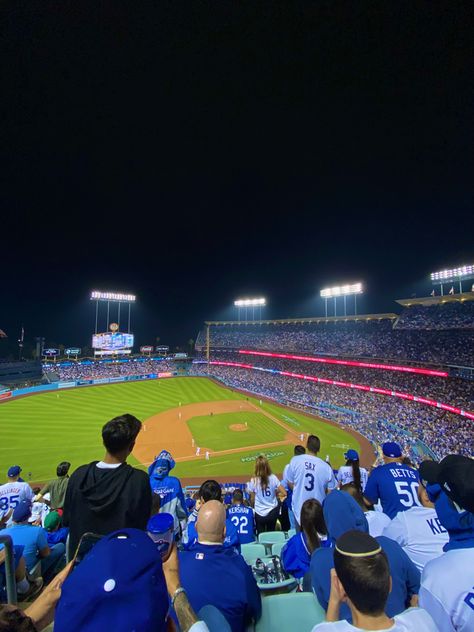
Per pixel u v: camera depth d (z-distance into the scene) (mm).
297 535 5258
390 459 5645
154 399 58094
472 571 2596
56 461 30016
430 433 36469
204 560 3207
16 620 1861
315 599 3549
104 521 3248
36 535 5453
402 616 2264
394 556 3367
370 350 59031
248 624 3135
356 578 2141
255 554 6562
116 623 1540
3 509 7625
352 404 49719
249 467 30469
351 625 2223
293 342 78312
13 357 99062
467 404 39125
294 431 40969
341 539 2398
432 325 54500
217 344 94562
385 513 5180
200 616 2686
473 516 2863
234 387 69625
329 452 33906
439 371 45938
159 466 7031
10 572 3092
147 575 1777
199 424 43969
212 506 3564
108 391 64000
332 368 63906
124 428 3654
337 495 3979
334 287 75375
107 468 3543
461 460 2916
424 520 4160
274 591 4703
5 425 40625
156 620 1654
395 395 47781
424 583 2789
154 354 101000
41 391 62750
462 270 54312
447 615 2549
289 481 7426
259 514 9867
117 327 86750
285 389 62219
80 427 40188
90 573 1718
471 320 49812
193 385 72250
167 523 2691
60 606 1681
